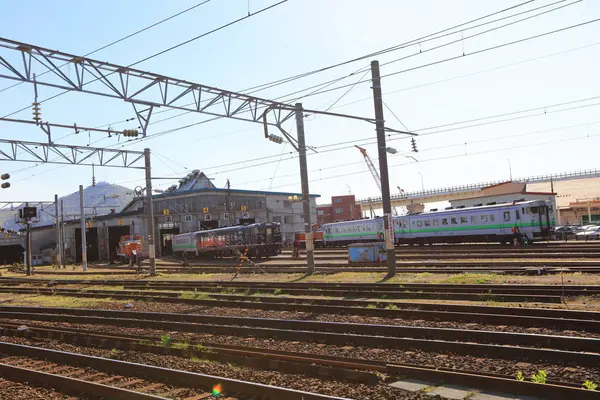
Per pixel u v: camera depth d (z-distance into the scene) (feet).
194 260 169.37
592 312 36.76
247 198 230.07
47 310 64.54
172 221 222.07
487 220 137.08
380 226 169.78
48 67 46.91
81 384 28.14
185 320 49.78
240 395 25.57
